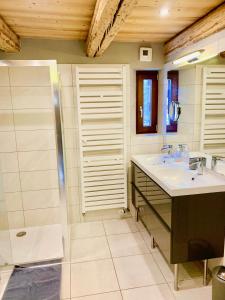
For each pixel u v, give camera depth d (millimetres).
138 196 2713
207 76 2100
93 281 2090
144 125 3145
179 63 2506
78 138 2820
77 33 2416
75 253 2477
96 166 2906
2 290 2016
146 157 2826
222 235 1906
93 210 3027
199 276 2109
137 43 2789
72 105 2766
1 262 2268
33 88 2674
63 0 1664
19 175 2848
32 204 2939
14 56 2576
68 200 2990
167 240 1911
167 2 1720
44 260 2369
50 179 2910
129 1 1312
